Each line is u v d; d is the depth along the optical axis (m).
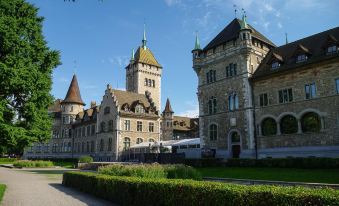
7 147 22.84
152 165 21.64
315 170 26.77
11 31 21.47
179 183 11.49
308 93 34.19
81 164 48.84
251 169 30.92
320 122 32.78
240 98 40.47
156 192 12.56
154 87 87.12
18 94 22.50
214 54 45.09
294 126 35.22
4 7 23.14
